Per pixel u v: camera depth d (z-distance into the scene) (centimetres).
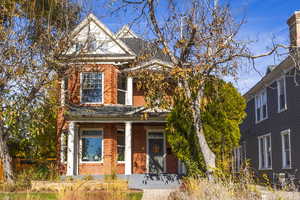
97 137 2217
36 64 1862
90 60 2162
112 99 2242
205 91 1675
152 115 2084
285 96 2117
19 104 1834
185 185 1357
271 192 1074
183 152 1753
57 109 2022
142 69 1719
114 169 2020
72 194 1177
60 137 2181
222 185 1052
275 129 2308
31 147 2344
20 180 1822
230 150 1739
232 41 1477
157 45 1633
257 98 2759
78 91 2209
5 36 1795
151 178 2053
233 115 1753
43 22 2042
